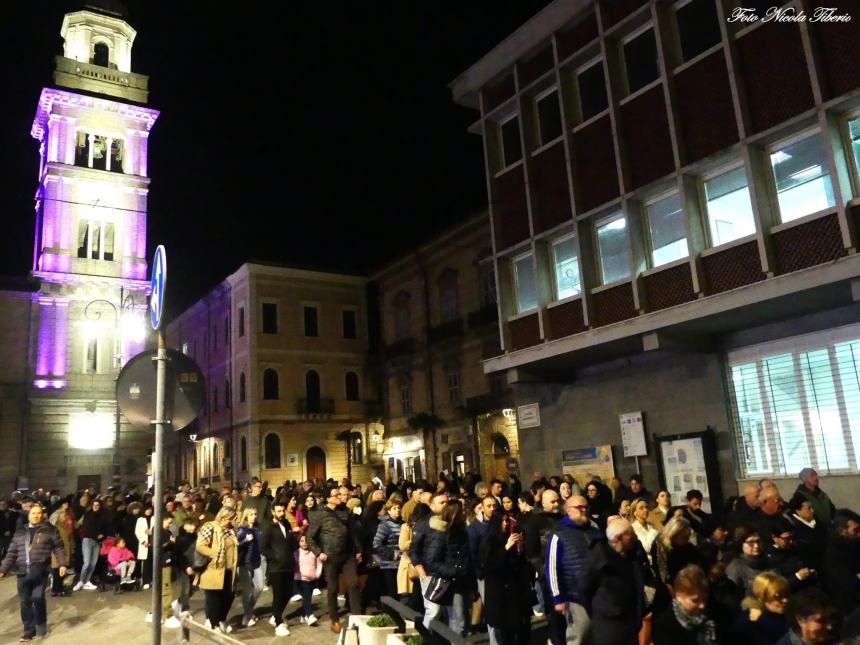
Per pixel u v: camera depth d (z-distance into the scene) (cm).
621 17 1540
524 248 1720
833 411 1218
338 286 4331
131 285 4288
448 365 3472
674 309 1328
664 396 1499
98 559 1577
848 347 1207
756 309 1246
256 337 3997
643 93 1475
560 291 1647
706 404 1415
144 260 4397
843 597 652
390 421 3966
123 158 4469
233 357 4172
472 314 3256
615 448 1591
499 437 3038
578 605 653
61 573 1495
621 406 1588
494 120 1880
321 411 4066
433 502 837
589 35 1608
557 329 1608
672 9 1458
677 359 1482
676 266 1373
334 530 1017
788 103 1229
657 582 610
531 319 1681
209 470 4469
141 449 4144
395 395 3944
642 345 1455
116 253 4331
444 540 814
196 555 1024
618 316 1474
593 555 598
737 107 1286
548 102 1719
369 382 4247
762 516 789
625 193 1468
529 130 1741
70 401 4038
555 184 1656
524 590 759
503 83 1858
